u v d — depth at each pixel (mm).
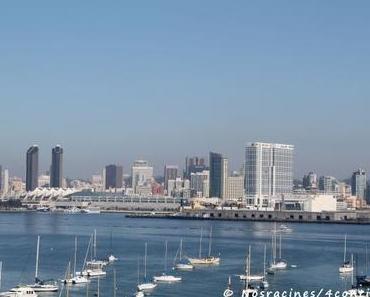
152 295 193000
